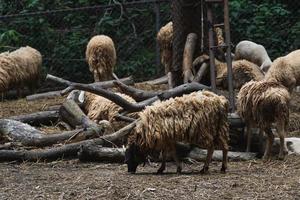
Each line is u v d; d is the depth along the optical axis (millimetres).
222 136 9172
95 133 10758
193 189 8078
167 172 9422
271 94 9922
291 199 7656
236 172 9305
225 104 9156
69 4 20188
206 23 13406
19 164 10234
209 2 11969
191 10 13570
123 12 19328
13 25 19859
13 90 15977
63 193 7980
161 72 16750
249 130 10531
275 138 10672
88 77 19047
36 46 19531
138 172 9422
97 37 15359
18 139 11039
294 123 12305
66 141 10836
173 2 13695
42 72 17672
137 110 11203
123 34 19344
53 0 20094
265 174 9117
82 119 11352
